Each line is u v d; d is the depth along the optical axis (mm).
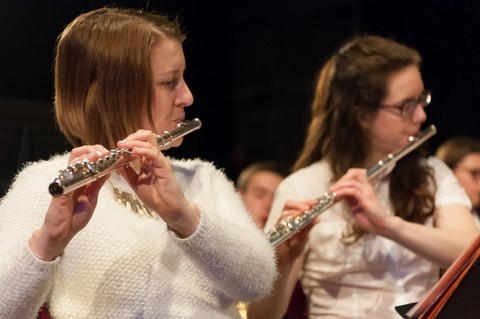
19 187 2367
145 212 2393
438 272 3449
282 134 6828
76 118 2436
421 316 2270
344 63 3613
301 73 6793
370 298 3375
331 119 3658
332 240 3449
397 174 3512
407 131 3498
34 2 4141
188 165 2627
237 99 6594
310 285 3498
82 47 2418
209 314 2322
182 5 5988
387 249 3393
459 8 6488
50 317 2324
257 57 6758
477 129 6512
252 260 2314
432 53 6504
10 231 2270
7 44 4090
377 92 3494
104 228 2305
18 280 2092
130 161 2180
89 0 4238
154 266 2305
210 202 2504
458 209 3438
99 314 2260
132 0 4250
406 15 6504
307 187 3605
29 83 4129
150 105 2418
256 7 6695
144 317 2260
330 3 6703
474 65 6500
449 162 5035
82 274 2279
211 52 6402
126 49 2393
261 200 5293
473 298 2367
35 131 3094
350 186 3285
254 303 3357
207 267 2223
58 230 2080
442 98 6504
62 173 2020
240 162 6613
